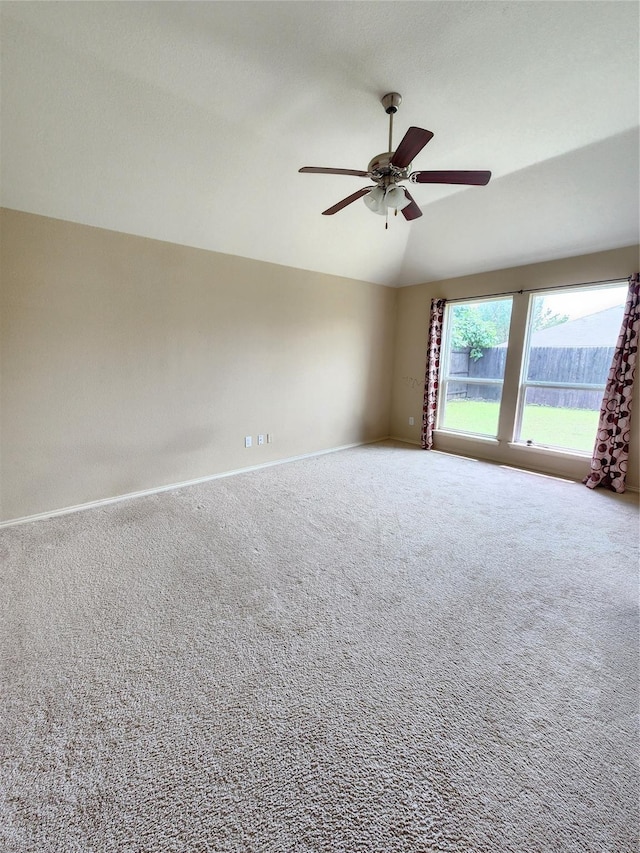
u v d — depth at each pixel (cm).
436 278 527
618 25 186
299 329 465
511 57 206
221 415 407
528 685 157
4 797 115
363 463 471
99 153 265
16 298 280
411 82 226
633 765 126
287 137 282
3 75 211
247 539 276
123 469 346
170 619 193
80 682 156
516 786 119
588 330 409
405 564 246
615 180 316
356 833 107
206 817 111
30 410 294
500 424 479
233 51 204
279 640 180
